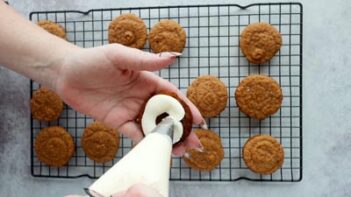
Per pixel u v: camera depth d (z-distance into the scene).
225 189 0.59
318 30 0.57
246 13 0.57
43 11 0.60
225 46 0.58
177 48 0.56
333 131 0.57
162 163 0.29
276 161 0.55
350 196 0.57
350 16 0.56
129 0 0.59
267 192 0.58
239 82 0.58
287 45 0.57
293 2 0.56
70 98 0.43
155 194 0.25
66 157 0.58
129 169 0.28
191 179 0.59
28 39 0.43
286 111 0.58
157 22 0.59
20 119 0.61
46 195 0.61
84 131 0.58
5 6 0.44
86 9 0.60
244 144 0.57
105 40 0.60
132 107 0.42
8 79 0.61
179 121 0.40
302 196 0.58
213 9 0.58
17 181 0.62
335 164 0.57
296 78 0.57
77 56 0.40
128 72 0.40
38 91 0.58
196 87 0.56
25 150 0.61
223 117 0.58
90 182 0.60
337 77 0.57
